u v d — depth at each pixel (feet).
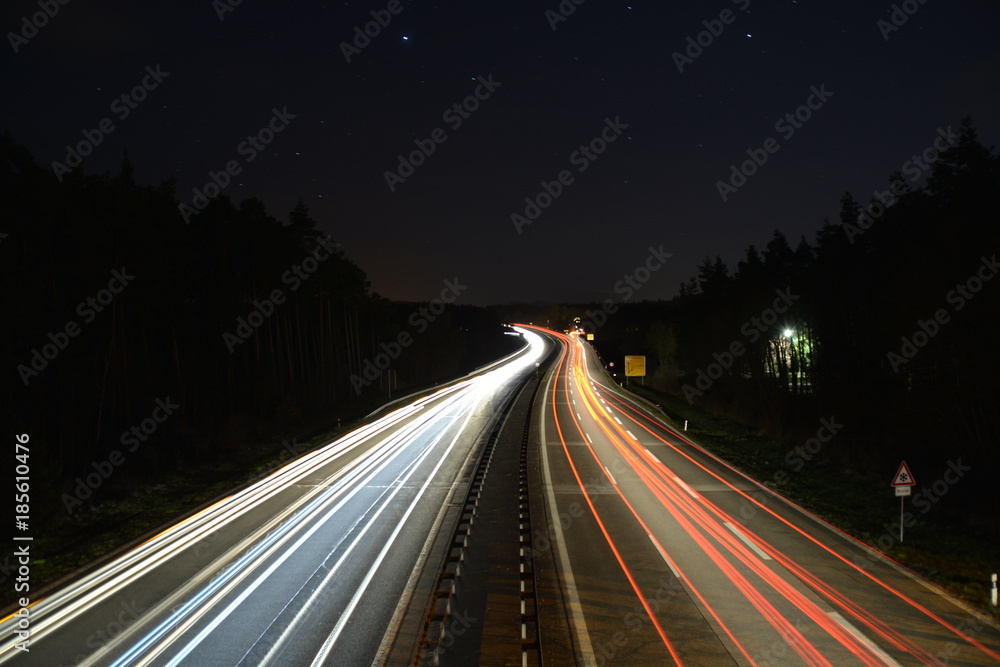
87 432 103.30
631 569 48.03
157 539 58.75
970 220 85.87
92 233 96.94
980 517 63.31
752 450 107.45
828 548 53.06
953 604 41.37
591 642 36.19
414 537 57.06
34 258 92.27
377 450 108.68
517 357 379.55
